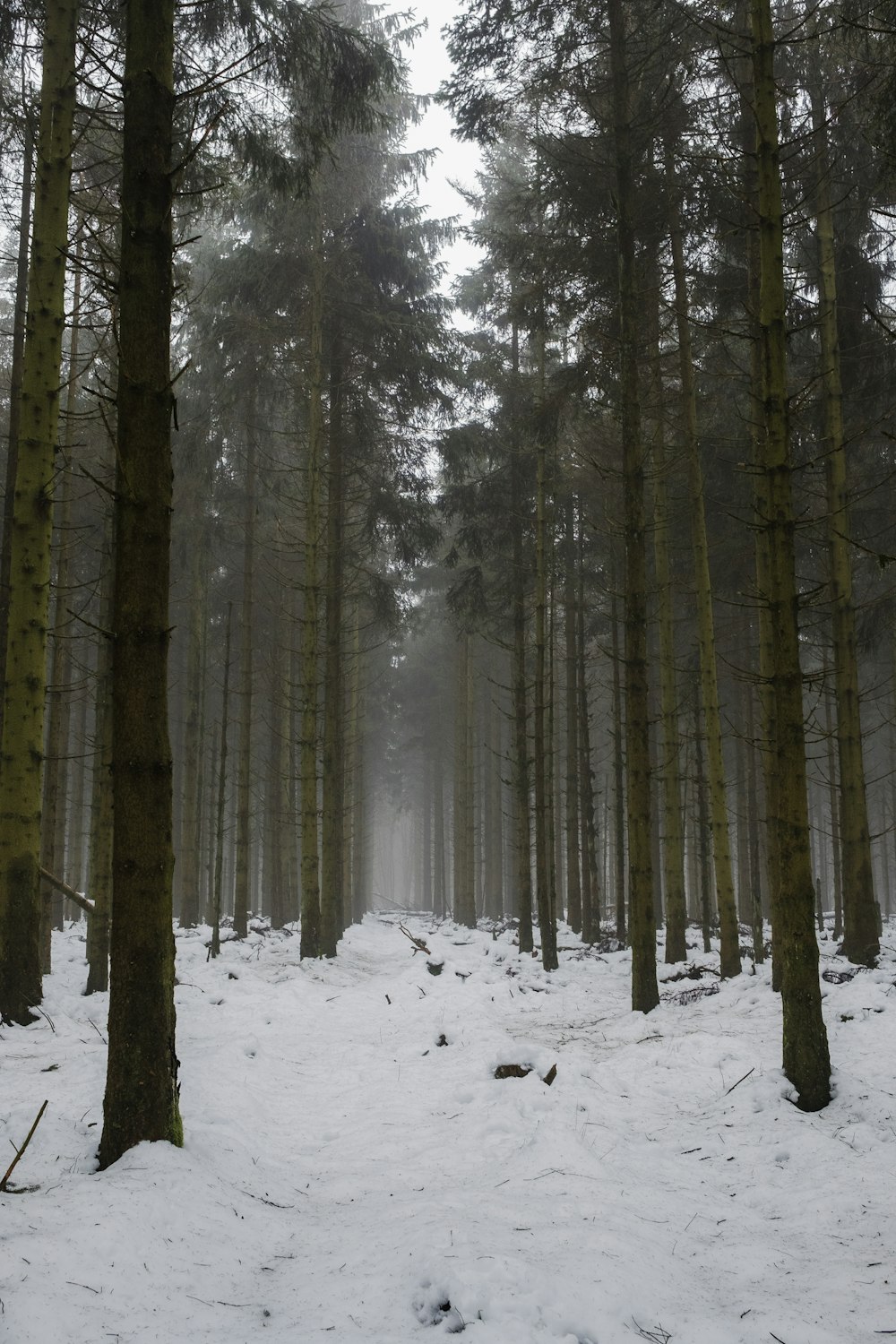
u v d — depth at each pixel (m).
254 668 25.58
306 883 16.41
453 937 24.66
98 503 18.75
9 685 9.16
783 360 7.79
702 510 13.77
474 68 12.03
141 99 5.59
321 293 17.53
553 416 14.14
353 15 18.11
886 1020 8.38
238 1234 4.33
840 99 12.28
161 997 5.11
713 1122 6.81
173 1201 4.34
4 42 10.25
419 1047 9.80
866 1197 5.07
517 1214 4.60
